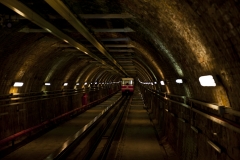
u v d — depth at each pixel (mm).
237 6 3072
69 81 21484
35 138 13094
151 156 10039
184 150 8703
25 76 12727
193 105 7449
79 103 25969
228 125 4297
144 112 24922
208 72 5480
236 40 3611
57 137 13367
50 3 5309
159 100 17344
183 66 7418
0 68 10102
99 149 11844
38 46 11688
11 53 10164
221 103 5180
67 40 9688
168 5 4996
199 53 5438
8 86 11359
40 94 15266
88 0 6945
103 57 19969
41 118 15477
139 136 13961
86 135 11641
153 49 10211
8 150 10688
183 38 5926
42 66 14109
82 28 8602
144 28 8062
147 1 5551
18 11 5688
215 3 3471
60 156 6742
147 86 31938
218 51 4410
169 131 12211
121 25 9602
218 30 3951
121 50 15859
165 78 12602
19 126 12523
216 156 5527
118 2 6609
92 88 33938
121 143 12352
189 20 4801
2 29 8133
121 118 20781
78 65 20859
